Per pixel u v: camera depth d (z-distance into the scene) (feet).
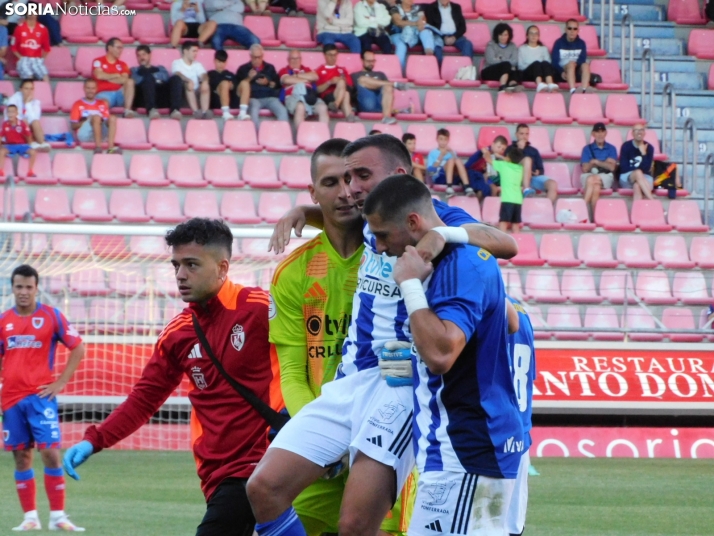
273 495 46.29
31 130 179.32
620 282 174.81
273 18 217.77
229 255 51.39
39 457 134.41
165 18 212.64
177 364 52.85
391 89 200.34
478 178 184.44
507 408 43.55
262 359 51.26
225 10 205.87
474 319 41.47
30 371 89.86
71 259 143.13
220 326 50.88
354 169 46.93
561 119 206.90
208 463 51.57
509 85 208.64
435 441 43.09
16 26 195.00
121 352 137.69
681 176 211.20
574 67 213.46
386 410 46.32
